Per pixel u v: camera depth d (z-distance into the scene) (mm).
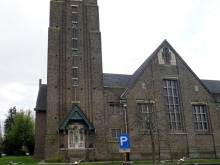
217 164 25391
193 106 42000
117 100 38531
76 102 37094
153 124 36188
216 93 44969
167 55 42719
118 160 36094
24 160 38219
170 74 41844
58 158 34250
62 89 37125
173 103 41062
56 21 40031
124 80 44375
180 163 23672
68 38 39625
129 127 37406
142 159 36625
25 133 66250
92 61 39312
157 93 40188
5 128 84062
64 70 38000
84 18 41406
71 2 41688
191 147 39312
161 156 37500
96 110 37375
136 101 38875
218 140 41031
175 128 39969
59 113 36062
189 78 42688
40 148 40438
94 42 40219
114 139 36875
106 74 44594
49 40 38438
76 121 36000
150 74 40781
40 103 42312
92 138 36031
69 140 35250
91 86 38219
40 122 41375
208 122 41656
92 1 43000
